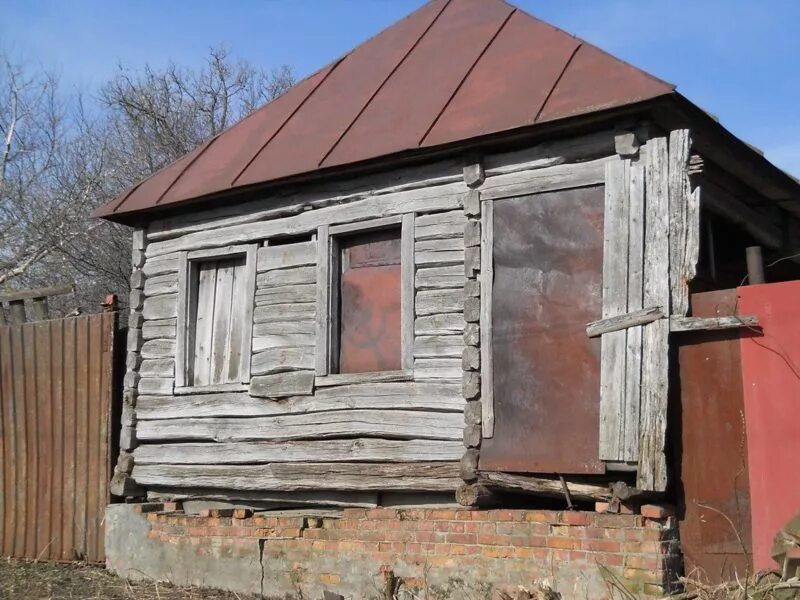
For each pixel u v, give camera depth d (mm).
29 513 9727
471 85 7871
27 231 18828
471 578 6750
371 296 8094
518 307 7004
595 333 6543
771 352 6008
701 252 7855
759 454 5977
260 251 8734
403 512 7215
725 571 6000
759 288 6094
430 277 7555
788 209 8977
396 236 8023
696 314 6309
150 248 9609
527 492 6793
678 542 6184
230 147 9508
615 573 6113
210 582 8195
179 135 22234
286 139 8898
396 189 7855
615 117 6617
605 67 6957
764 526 5891
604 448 6352
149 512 8859
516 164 7184
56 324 9930
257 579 7910
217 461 8664
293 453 8172
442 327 7430
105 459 9383
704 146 7117
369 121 8289
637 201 6523
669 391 6309
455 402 7270
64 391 9758
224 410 8672
